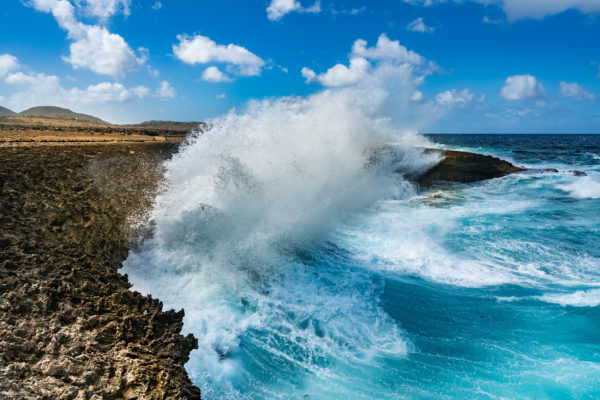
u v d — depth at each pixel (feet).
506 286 22.81
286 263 25.11
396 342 17.70
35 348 13.52
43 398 11.59
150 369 14.07
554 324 18.81
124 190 30.30
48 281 17.19
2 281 16.35
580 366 15.93
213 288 21.30
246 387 15.10
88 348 14.06
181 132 114.52
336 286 22.62
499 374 15.62
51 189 26.84
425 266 25.67
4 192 24.12
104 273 19.81
